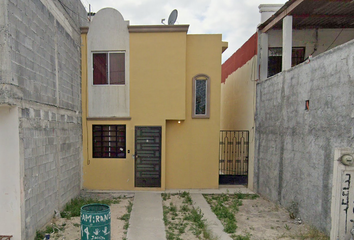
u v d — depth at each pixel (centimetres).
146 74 773
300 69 554
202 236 477
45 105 512
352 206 386
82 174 775
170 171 807
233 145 978
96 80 780
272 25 712
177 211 610
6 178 404
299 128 555
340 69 429
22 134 417
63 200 610
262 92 761
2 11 377
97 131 784
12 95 390
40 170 483
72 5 691
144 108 776
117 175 781
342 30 790
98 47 770
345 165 387
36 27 475
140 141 779
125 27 768
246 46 906
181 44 766
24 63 429
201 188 812
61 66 606
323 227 465
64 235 465
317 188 486
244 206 656
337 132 434
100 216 397
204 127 808
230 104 1132
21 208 412
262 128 759
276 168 661
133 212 592
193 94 802
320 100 482
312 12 653
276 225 529
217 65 798
